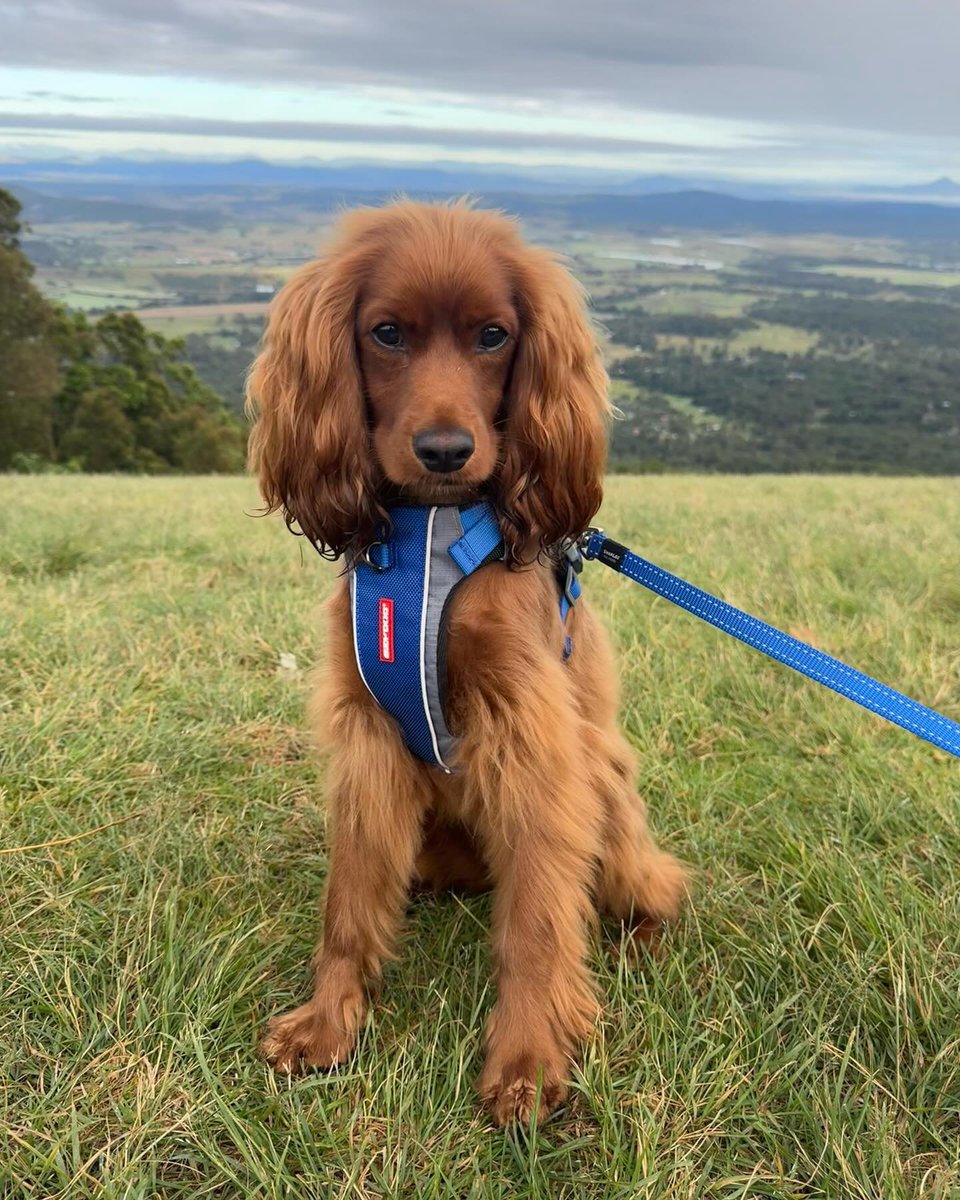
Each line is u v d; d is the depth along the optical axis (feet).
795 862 2.40
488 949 2.11
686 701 3.33
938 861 2.43
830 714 3.23
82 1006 1.88
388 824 1.99
